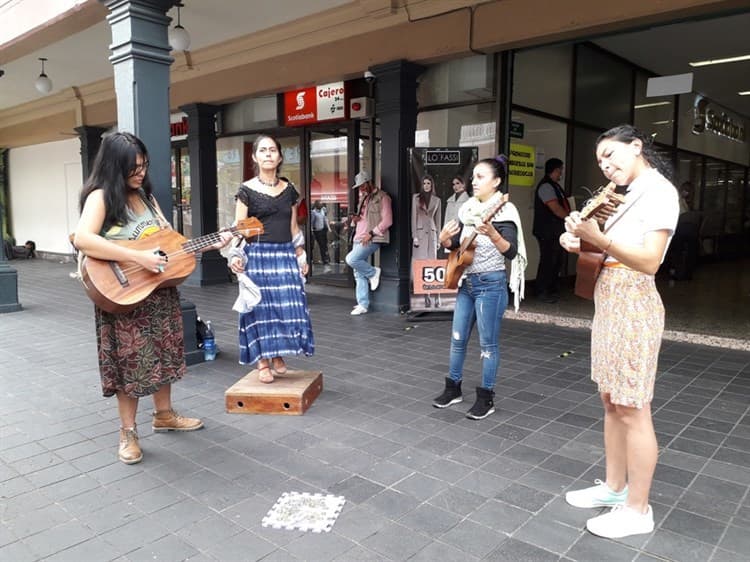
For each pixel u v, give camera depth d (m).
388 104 6.61
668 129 10.41
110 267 2.77
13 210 16.05
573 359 4.80
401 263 6.77
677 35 7.51
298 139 9.05
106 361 2.88
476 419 3.47
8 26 5.92
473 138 6.77
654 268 2.01
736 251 14.01
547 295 7.19
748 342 5.06
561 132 7.89
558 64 7.62
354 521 2.38
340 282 8.74
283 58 7.73
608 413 2.40
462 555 2.15
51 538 2.26
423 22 6.20
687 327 5.72
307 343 3.83
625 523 2.25
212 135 9.34
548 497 2.57
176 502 2.54
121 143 2.81
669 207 2.00
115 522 2.38
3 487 2.68
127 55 4.18
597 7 5.07
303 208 8.83
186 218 10.96
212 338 4.83
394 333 5.79
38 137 13.47
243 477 2.77
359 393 3.98
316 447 3.11
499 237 3.13
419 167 6.19
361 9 6.57
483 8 5.75
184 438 3.23
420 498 2.56
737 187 14.12
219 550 2.18
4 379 4.33
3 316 6.86
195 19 7.18
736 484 2.67
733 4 4.61
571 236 2.23
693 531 2.29
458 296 3.60
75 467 2.88
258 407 3.59
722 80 10.07
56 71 9.99
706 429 3.31
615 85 8.80
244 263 3.55
